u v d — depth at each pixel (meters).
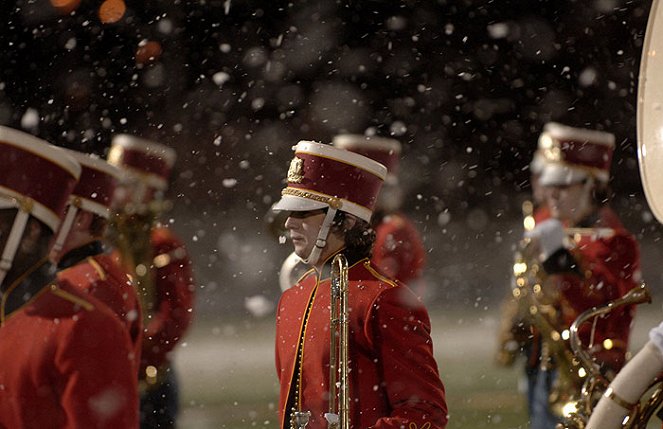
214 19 50.84
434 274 44.75
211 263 45.44
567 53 53.88
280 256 46.19
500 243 51.69
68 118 46.38
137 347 10.29
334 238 8.49
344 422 7.86
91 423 6.50
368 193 8.54
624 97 52.28
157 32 48.19
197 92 50.44
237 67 51.78
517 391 20.58
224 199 50.53
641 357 6.63
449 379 22.19
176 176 50.03
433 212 54.94
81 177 9.98
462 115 55.78
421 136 55.69
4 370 6.66
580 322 9.31
